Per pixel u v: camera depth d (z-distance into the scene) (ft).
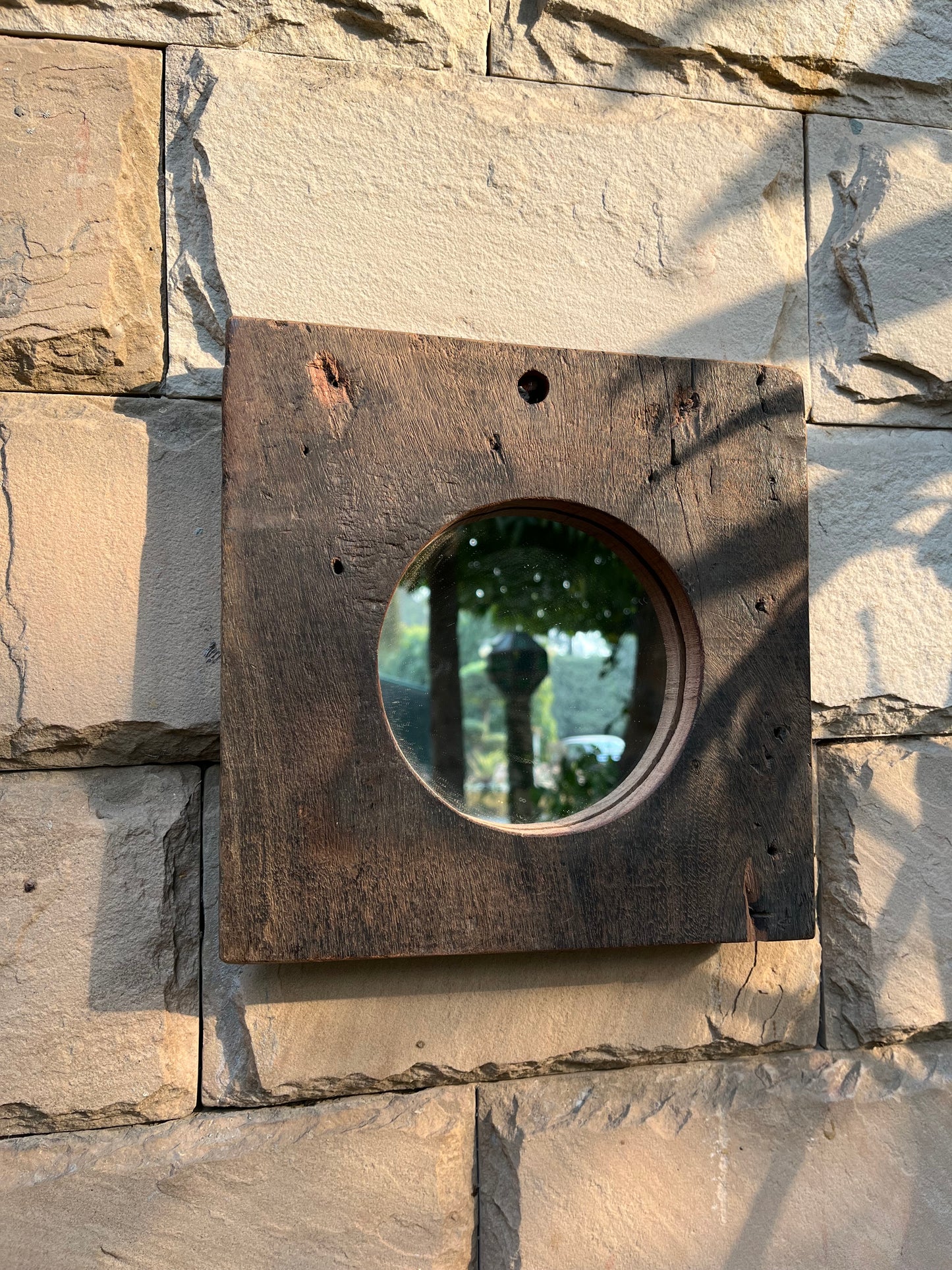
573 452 3.45
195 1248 3.29
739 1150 3.76
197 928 3.41
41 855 3.27
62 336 3.35
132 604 3.38
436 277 3.66
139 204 3.49
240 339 3.19
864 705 4.01
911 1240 3.90
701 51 3.94
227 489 3.17
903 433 4.18
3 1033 3.20
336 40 3.66
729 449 3.61
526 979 3.63
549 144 3.79
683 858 3.46
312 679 3.19
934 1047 4.12
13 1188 3.18
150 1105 3.34
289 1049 3.41
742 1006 3.85
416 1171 3.47
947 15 4.24
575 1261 3.57
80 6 3.44
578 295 3.78
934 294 4.15
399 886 3.21
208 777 3.50
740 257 3.97
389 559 3.28
